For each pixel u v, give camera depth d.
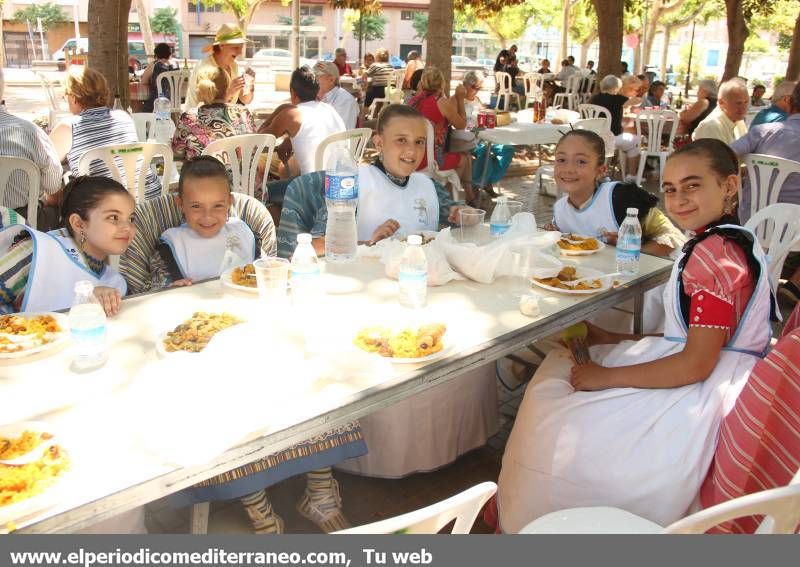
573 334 2.52
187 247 2.62
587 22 41.12
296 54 15.09
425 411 2.56
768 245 3.79
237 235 2.72
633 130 9.04
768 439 1.82
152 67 9.75
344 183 2.54
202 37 42.31
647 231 3.10
